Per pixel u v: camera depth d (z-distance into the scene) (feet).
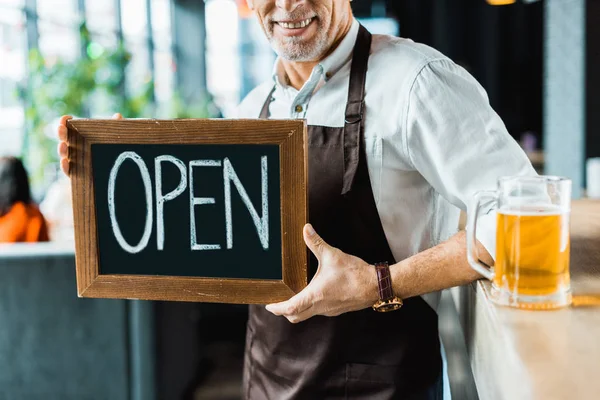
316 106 4.37
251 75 40.24
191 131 3.87
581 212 5.72
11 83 17.38
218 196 3.91
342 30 4.32
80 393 8.54
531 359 2.46
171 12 34.55
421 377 4.39
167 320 8.96
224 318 11.56
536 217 2.97
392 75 4.11
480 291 3.39
